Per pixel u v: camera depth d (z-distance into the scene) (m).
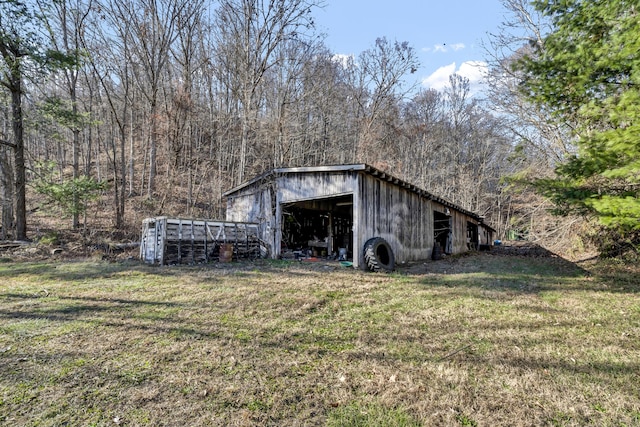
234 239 10.17
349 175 8.99
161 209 15.09
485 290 6.04
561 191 6.60
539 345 3.39
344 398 2.36
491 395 2.43
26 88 12.95
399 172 25.80
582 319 4.30
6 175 11.65
